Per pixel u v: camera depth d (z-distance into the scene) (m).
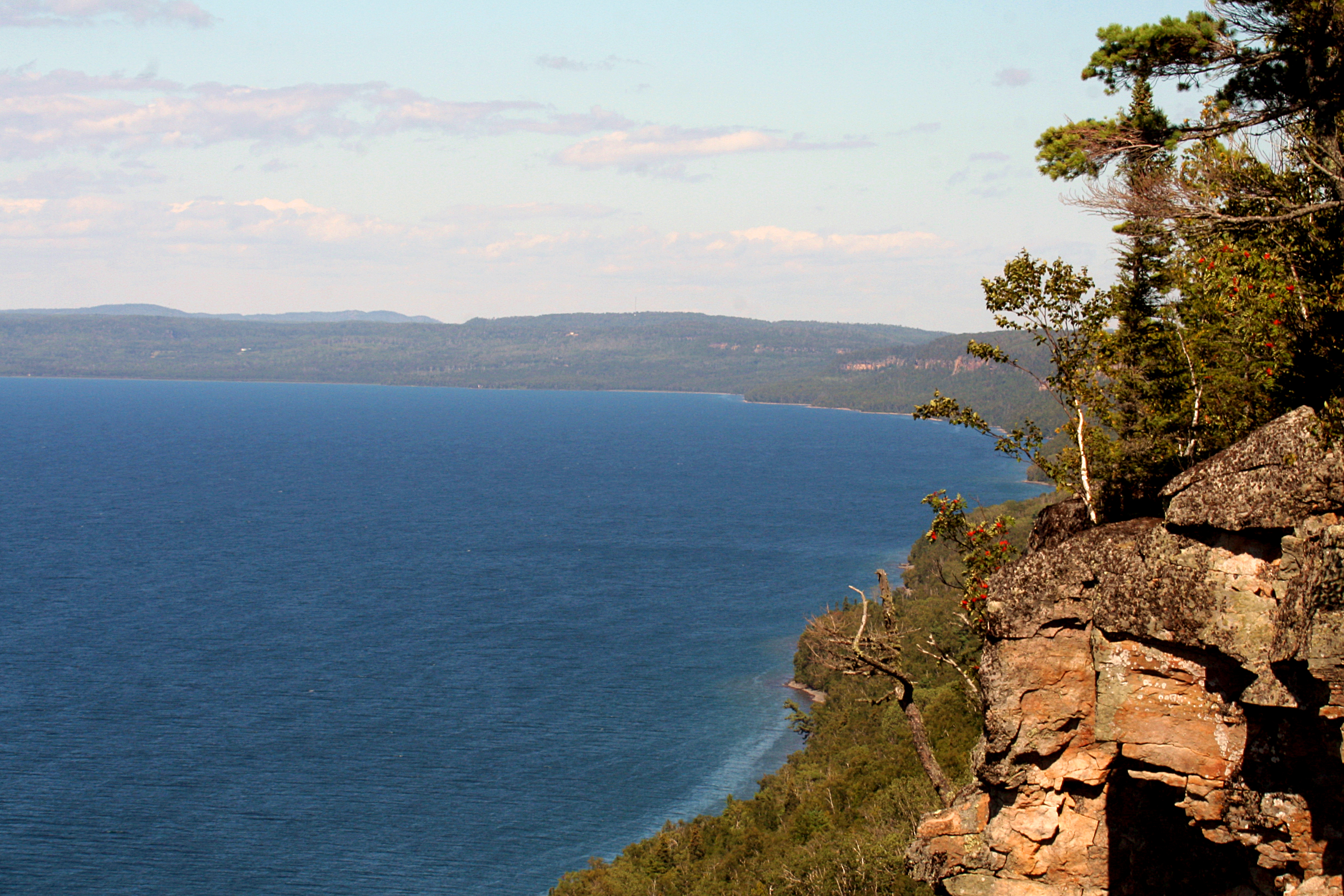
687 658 144.12
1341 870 17.02
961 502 29.45
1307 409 17.58
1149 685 19.61
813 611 166.88
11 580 191.88
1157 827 20.52
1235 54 23.14
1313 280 22.11
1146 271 28.83
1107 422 27.33
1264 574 17.97
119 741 113.50
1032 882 21.09
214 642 152.38
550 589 187.88
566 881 76.12
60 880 83.81
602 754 110.88
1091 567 20.25
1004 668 21.05
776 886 52.47
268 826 94.12
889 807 53.88
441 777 105.19
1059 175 24.36
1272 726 17.66
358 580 195.62
